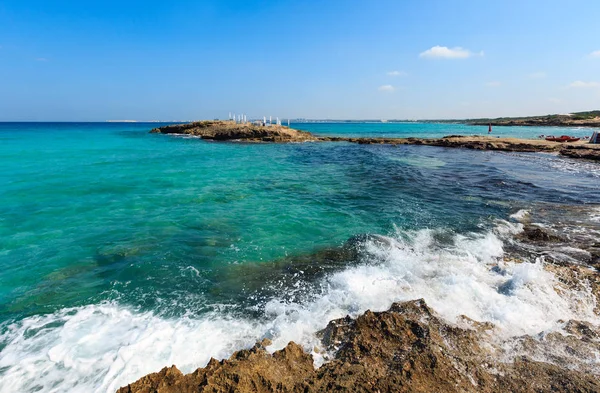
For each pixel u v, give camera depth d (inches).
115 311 216.1
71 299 230.2
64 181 615.2
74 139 1777.8
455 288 225.0
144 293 239.5
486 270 263.9
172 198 508.1
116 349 176.9
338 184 632.4
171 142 1739.7
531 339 171.8
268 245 331.0
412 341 165.2
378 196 534.6
